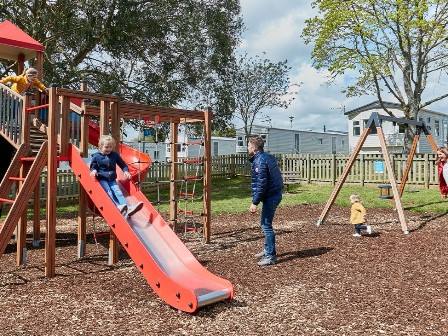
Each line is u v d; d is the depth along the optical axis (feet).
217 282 17.69
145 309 16.24
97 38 60.49
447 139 136.56
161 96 67.46
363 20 76.02
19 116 23.24
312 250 25.77
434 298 16.76
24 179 21.57
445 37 74.33
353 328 13.89
